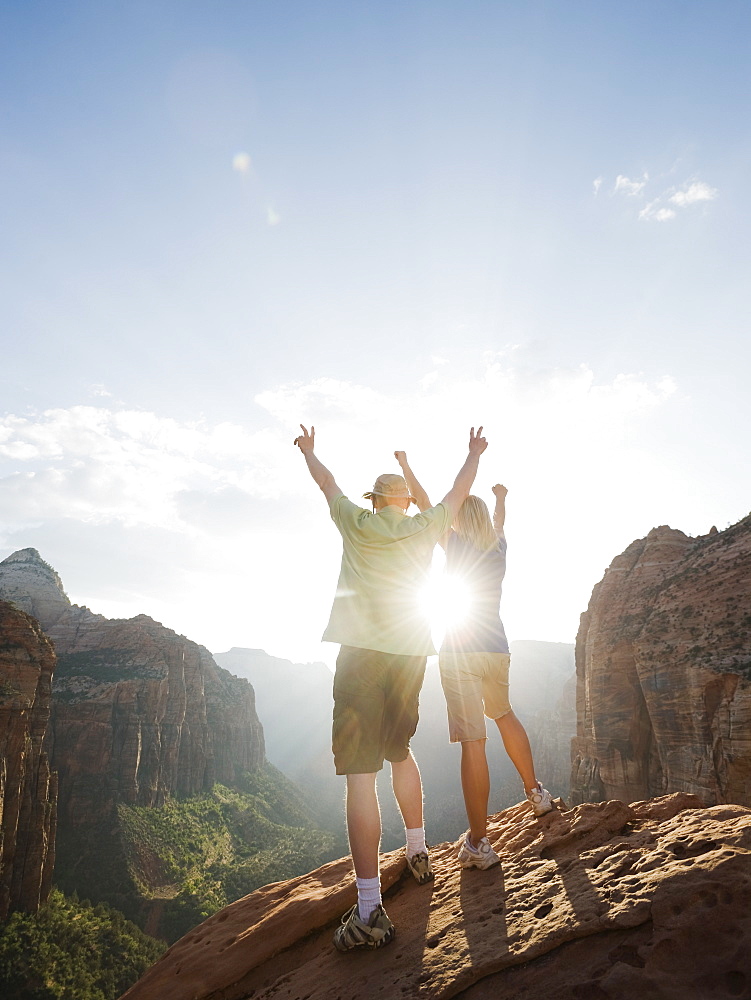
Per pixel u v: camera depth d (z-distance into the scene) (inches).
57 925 2551.7
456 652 167.0
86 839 3954.2
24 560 7047.2
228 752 7121.1
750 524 2079.2
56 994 2185.0
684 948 83.6
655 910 91.2
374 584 142.3
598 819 145.3
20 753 2463.1
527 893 122.5
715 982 77.5
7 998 2106.3
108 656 5438.0
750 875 90.0
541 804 171.2
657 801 147.3
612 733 2130.9
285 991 135.1
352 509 149.1
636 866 110.1
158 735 4975.4
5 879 2391.7
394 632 140.2
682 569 2209.6
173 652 5807.1
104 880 3676.2
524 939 103.0
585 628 2770.7
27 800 2541.8
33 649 2647.6
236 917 191.5
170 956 187.3
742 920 83.7
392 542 142.5
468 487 160.4
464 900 134.2
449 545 183.5
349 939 128.6
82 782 4210.1
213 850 4687.5
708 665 1594.5
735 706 1444.4
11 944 2271.2
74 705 4446.4
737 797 1386.6
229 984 156.3
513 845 159.9
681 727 1651.1
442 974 105.0
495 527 209.2
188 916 3550.7
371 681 138.3
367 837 131.1
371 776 135.7
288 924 163.8
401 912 146.5
